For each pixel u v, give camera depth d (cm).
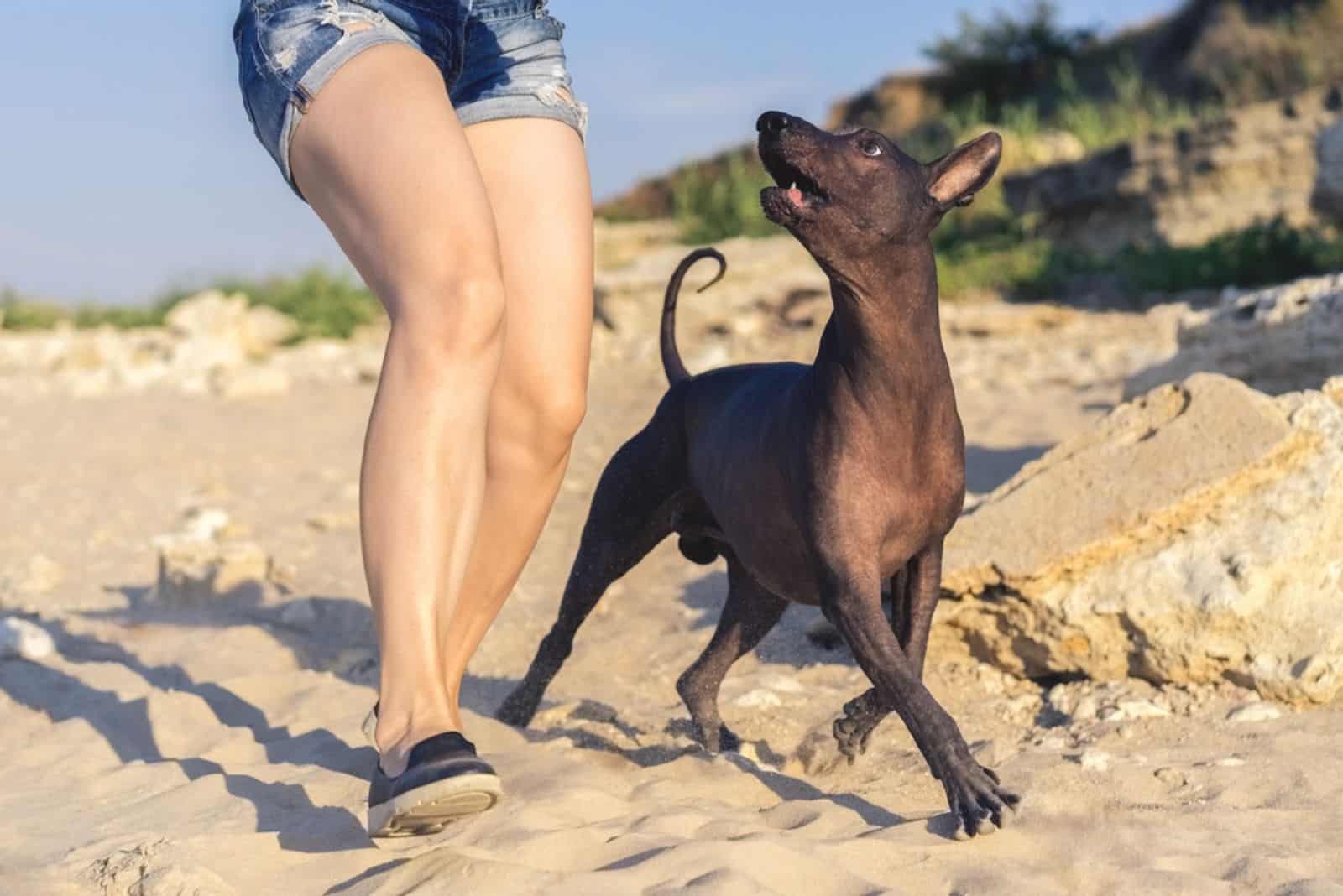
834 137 324
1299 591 410
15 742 416
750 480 362
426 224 272
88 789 363
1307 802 328
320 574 652
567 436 328
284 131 288
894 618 369
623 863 285
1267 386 714
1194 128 1434
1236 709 401
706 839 299
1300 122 1381
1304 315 697
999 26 2583
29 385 1454
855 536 330
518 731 407
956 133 1994
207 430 1116
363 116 278
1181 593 414
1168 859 293
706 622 537
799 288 1368
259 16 292
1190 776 345
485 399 279
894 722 412
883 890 272
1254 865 285
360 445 1030
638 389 1135
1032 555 432
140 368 1510
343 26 287
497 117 322
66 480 928
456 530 276
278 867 297
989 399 973
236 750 387
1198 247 1363
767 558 364
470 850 287
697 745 395
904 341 327
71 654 525
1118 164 1488
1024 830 307
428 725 265
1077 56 2547
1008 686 448
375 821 263
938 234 1582
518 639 537
